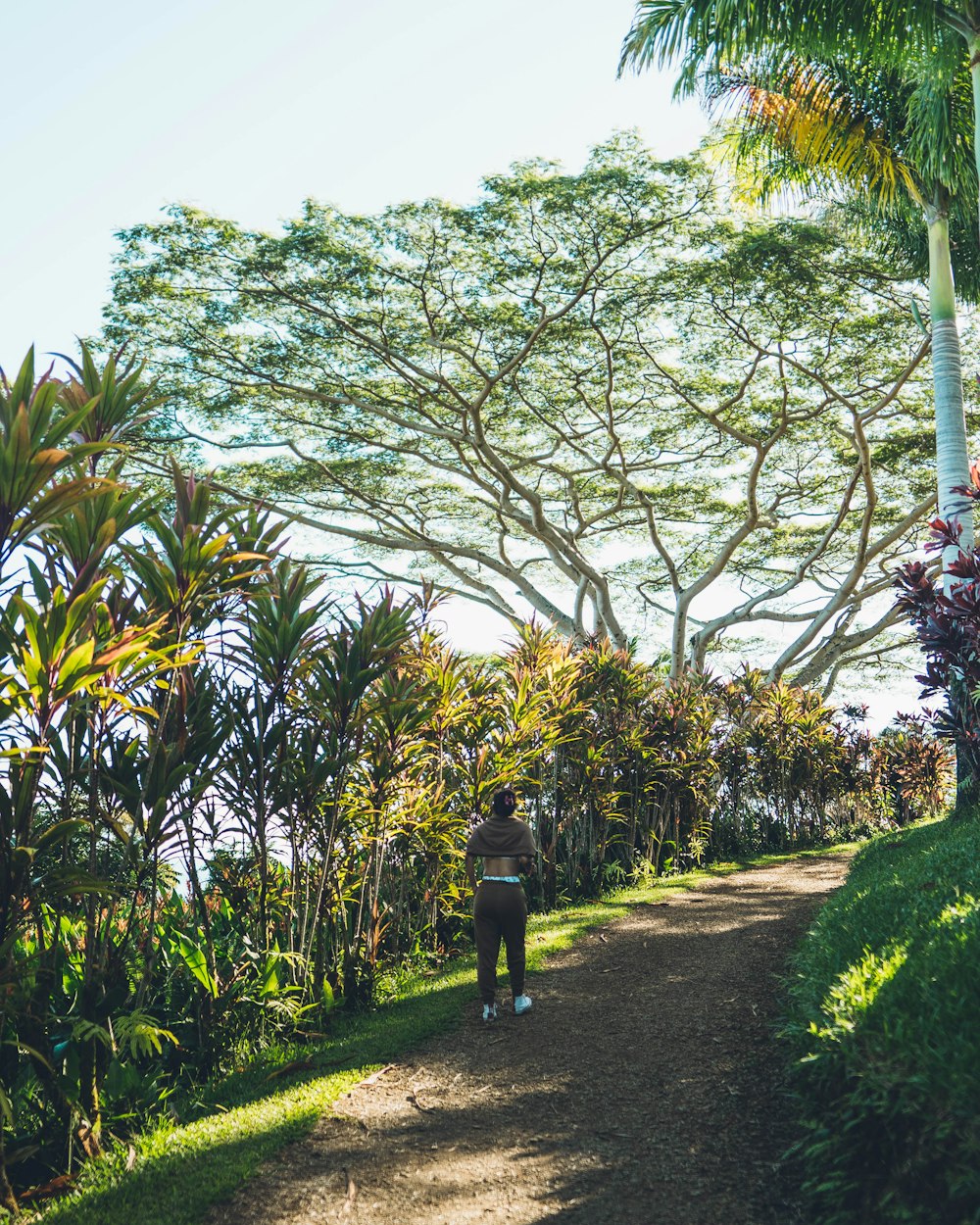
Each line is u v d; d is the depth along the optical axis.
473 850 6.55
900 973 4.34
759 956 7.38
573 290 18.55
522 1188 3.89
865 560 20.23
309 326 19.02
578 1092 4.89
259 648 6.24
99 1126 4.58
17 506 3.91
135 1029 4.79
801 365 19.56
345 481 22.06
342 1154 4.28
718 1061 5.09
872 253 17.06
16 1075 4.66
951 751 18.28
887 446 21.06
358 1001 6.84
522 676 10.16
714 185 16.89
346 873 7.32
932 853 8.30
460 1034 6.06
